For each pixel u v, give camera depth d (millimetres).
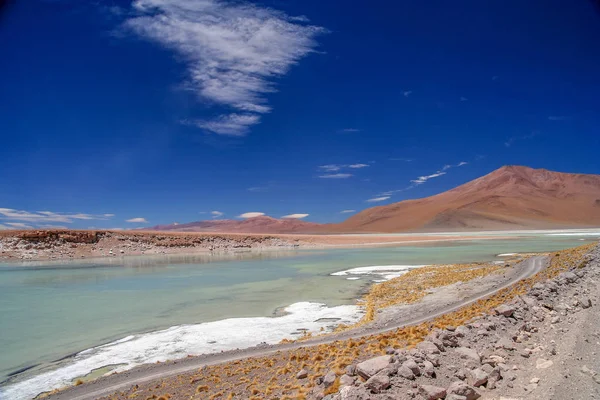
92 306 25922
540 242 82000
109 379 12641
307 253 74562
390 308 21953
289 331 18547
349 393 6918
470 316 14773
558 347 8812
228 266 51531
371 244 98312
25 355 15945
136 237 80125
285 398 8523
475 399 6789
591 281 16781
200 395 10133
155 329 19766
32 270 48219
